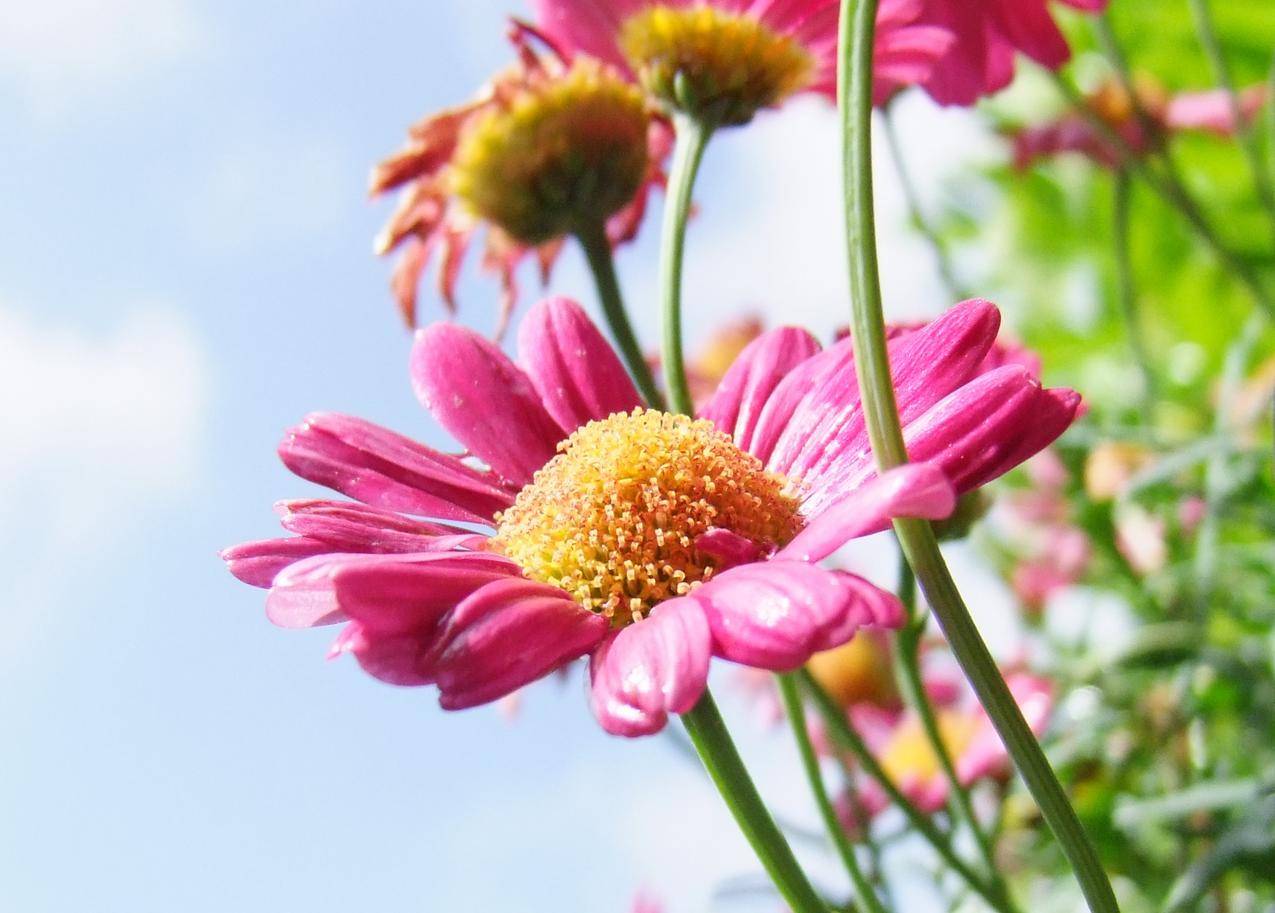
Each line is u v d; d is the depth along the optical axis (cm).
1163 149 24
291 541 15
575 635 14
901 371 15
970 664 13
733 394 17
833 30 19
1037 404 14
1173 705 23
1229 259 24
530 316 17
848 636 13
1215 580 24
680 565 15
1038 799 13
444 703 13
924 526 13
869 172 13
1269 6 33
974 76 19
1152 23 34
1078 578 26
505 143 19
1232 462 23
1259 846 19
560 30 19
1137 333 26
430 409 17
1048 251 35
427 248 21
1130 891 23
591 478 15
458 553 15
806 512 16
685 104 18
